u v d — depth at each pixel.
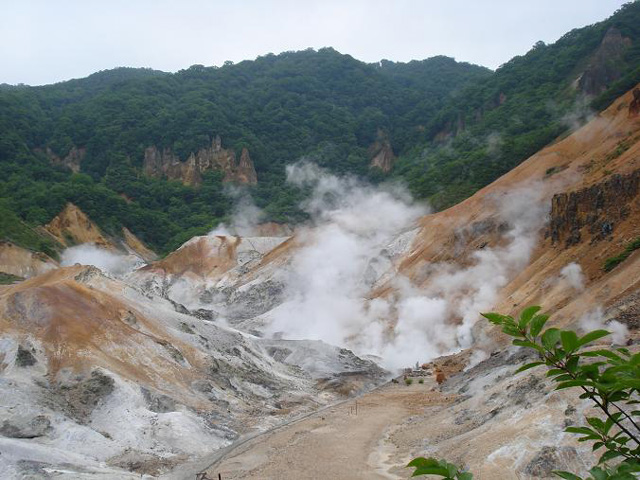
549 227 78.06
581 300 46.69
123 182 184.50
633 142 74.56
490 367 49.16
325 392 58.62
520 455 25.12
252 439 40.03
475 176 123.69
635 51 150.38
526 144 120.88
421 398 50.97
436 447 31.89
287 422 45.72
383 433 39.06
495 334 62.00
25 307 47.97
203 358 54.41
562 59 175.38
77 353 44.78
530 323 4.74
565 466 23.25
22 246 122.44
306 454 34.38
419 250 97.62
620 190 59.16
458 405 40.34
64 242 142.12
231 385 52.91
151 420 39.88
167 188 189.00
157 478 31.73
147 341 50.56
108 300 53.72
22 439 34.53
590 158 84.44
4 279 112.25
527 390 32.22
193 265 134.50
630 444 19.64
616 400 4.65
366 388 61.88
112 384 41.94
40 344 45.09
